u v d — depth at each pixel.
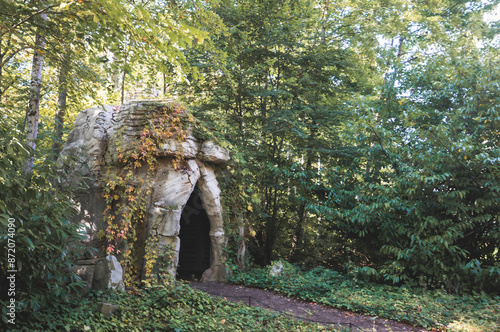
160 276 8.88
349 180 13.62
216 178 11.47
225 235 11.59
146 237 9.30
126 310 6.50
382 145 11.56
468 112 10.73
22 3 5.55
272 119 13.34
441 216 11.02
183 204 9.65
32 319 5.48
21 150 4.69
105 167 9.72
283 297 9.52
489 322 7.61
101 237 9.27
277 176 14.42
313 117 14.54
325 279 10.80
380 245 12.25
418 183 10.45
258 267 13.55
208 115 11.54
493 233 9.95
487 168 10.09
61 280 6.33
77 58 6.73
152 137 9.47
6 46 7.07
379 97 15.14
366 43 14.79
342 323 7.56
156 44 5.39
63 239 5.95
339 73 15.05
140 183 9.43
